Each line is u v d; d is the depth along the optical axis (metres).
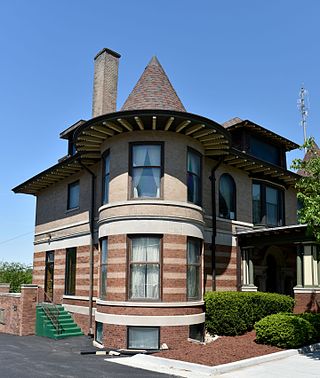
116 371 10.87
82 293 19.17
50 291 22.33
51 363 12.05
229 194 19.38
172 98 16.14
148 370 10.98
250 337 15.05
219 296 15.73
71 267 20.64
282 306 16.95
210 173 18.28
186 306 14.77
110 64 19.83
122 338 14.18
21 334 18.50
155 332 14.24
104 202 16.33
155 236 14.86
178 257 14.85
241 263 19.08
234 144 20.89
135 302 14.32
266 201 21.30
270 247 21.00
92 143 16.72
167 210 14.92
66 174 21.52
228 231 18.81
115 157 15.67
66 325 18.58
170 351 13.01
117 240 14.97
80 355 13.41
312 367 11.27
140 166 15.27
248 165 19.42
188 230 15.28
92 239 18.84
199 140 16.30
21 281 34.75
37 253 24.28
